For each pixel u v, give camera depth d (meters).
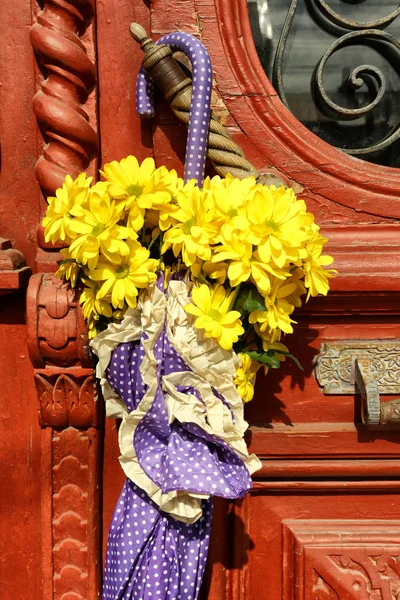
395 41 2.26
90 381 2.19
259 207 2.03
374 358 2.24
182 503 2.08
